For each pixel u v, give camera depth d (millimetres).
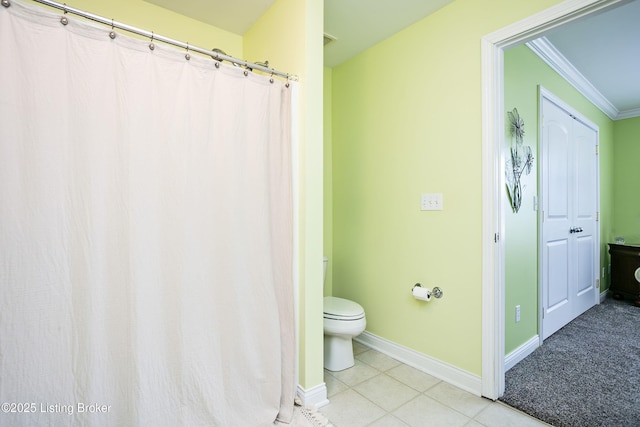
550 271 2654
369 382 1926
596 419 1561
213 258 1441
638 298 3570
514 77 2158
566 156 2898
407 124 2189
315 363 1699
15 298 1018
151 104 1275
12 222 1012
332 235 2873
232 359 1466
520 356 2203
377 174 2430
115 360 1192
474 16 1798
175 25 2008
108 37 1186
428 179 2053
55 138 1077
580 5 1394
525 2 1585
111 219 1196
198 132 1397
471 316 1817
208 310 1406
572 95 3021
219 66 1463
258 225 1570
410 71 2162
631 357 2266
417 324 2125
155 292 1271
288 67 1792
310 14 1688
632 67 2844
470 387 1812
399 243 2254
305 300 1677
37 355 1048
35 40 1047
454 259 1904
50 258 1068
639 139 3904
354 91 2631
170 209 1327
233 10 1989
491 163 1720
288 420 1531
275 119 1651
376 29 2211
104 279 1171
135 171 1235
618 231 4070
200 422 1348
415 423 1530
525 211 2254
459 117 1873
